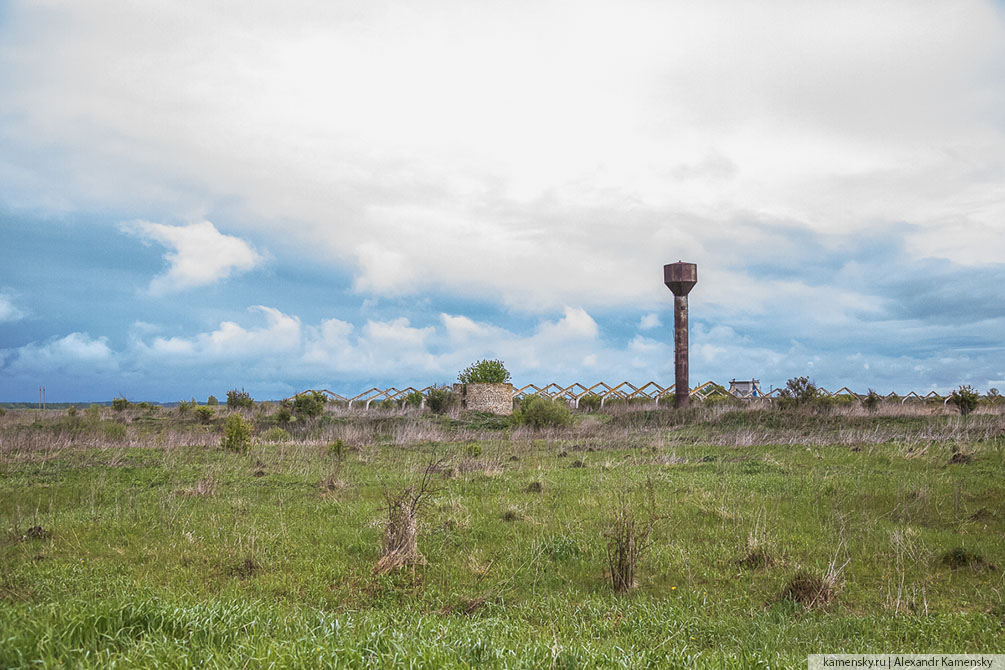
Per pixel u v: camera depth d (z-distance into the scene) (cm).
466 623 671
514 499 1334
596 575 928
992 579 864
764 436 2333
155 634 545
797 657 621
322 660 495
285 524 1180
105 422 2767
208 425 3072
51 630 516
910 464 1644
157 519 1208
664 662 562
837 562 946
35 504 1372
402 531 988
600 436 2627
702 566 948
